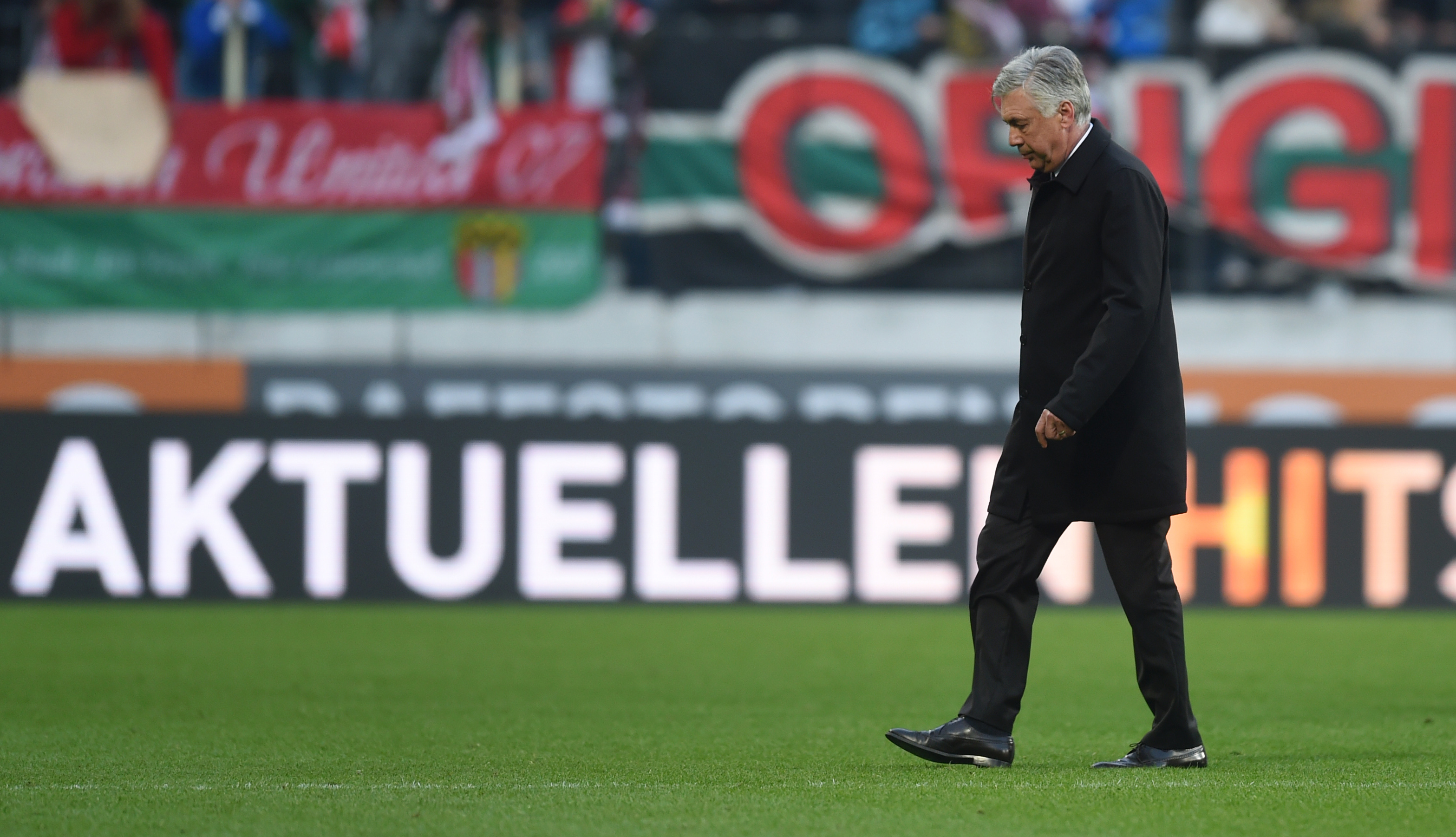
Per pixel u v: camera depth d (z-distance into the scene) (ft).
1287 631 95.66
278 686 73.41
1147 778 45.96
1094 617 102.27
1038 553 47.37
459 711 66.33
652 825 39.78
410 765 51.60
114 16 116.67
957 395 116.47
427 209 117.50
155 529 103.45
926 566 105.09
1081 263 45.60
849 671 79.51
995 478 47.96
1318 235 118.11
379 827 39.78
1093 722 63.41
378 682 74.74
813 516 104.83
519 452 104.47
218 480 103.76
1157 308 45.83
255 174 116.88
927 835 38.50
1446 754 54.29
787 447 104.94
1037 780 45.62
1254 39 117.80
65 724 61.87
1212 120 117.80
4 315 116.47
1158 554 47.03
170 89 117.08
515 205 117.70
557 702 69.05
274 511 104.01
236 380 116.78
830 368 116.16
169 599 103.45
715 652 86.07
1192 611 104.99
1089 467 46.24
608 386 116.16
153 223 116.57
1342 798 43.04
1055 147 45.50
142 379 116.78
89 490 103.30
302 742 57.36
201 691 71.51
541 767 51.01
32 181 115.96
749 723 63.26
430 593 104.22
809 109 118.32
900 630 95.35
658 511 104.78
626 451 104.53
